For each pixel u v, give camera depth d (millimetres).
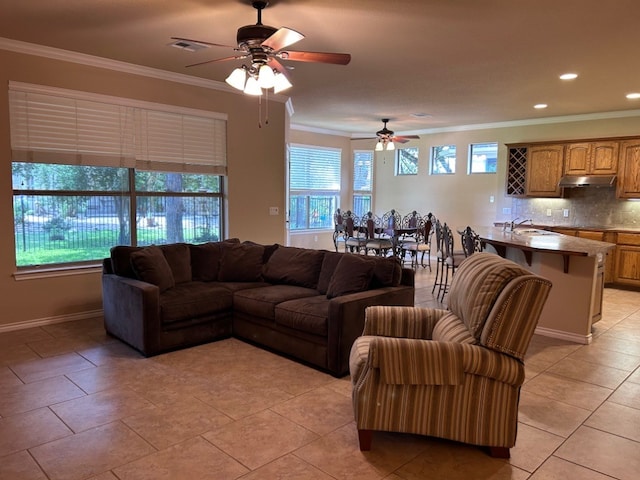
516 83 5301
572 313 4246
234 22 3555
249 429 2598
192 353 3820
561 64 4527
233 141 5855
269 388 3150
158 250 4293
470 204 8750
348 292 3670
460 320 2650
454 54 4234
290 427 2627
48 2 3188
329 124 8820
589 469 2266
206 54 4434
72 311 4711
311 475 2182
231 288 4309
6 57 4094
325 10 3268
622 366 3639
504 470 2250
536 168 7559
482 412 2299
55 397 2963
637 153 6582
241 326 4145
